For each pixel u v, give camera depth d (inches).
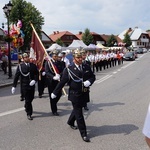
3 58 701.9
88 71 202.8
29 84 257.8
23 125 239.5
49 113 283.3
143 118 255.0
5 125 240.4
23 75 259.1
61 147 184.9
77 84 198.4
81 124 198.2
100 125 235.1
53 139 201.2
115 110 290.4
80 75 198.5
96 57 820.0
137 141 194.1
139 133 211.3
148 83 515.5
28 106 261.3
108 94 396.8
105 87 472.4
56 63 290.0
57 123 244.2
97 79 604.4
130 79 591.8
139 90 429.7
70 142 194.2
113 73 749.3
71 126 226.5
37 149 182.2
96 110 292.4
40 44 331.9
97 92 417.4
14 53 1205.1
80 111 199.9
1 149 183.5
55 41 2610.7
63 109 301.7
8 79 596.7
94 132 215.9
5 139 203.6
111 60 1012.5
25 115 275.3
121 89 445.4
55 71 274.1
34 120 255.8
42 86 378.3
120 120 249.6
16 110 298.8
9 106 322.3
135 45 3801.7
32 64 267.0
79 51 201.0
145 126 94.2
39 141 197.6
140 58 1690.5
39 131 221.3
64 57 501.0
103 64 899.4
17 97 387.2
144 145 186.1
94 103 331.0
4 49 773.9
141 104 319.3
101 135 208.4
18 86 515.2
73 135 209.6
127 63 1227.2
